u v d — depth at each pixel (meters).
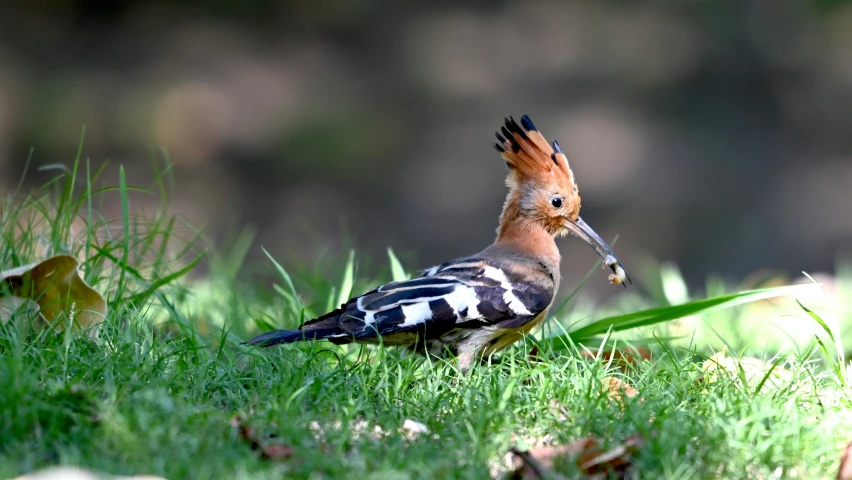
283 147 25.86
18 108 25.06
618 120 26.42
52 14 26.11
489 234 25.59
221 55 26.56
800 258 25.50
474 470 5.00
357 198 25.78
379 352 6.68
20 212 8.19
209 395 6.11
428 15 27.69
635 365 7.18
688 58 26.89
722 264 25.38
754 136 26.36
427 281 7.50
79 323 6.89
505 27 27.59
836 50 26.52
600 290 22.73
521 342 7.91
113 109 25.45
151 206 23.64
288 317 8.62
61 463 4.77
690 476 5.00
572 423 5.77
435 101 26.86
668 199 25.75
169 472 4.70
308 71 26.78
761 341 9.48
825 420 5.67
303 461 4.99
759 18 26.86
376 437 5.59
